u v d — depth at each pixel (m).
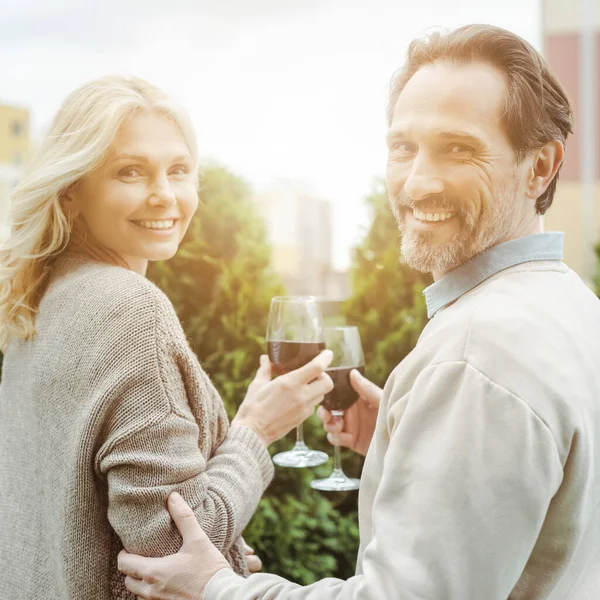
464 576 0.74
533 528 0.76
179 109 1.21
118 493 1.00
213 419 1.19
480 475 0.75
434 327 0.91
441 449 0.77
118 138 1.15
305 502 2.52
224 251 2.57
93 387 1.03
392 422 0.89
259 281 2.59
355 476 2.55
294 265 5.16
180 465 1.03
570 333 0.84
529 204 0.96
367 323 2.67
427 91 0.91
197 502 1.05
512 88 0.89
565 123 0.96
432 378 0.81
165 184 1.19
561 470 0.77
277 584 0.91
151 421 1.02
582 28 4.98
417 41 0.96
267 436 1.26
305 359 1.40
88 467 1.03
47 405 1.10
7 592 1.16
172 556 1.00
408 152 0.95
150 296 1.08
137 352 1.03
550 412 0.76
